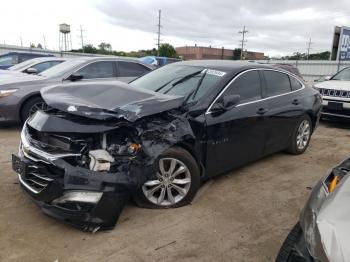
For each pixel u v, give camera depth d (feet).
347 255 5.59
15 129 23.38
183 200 12.75
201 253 10.18
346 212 6.33
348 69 31.58
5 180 14.39
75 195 10.16
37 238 10.47
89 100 11.28
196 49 215.72
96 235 10.73
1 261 9.38
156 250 10.18
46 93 11.92
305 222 7.04
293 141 19.22
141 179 10.71
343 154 20.88
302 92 19.34
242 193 14.46
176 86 14.56
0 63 47.47
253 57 230.27
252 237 11.18
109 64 26.94
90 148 10.52
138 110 10.65
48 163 10.29
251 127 15.21
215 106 13.44
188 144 12.49
